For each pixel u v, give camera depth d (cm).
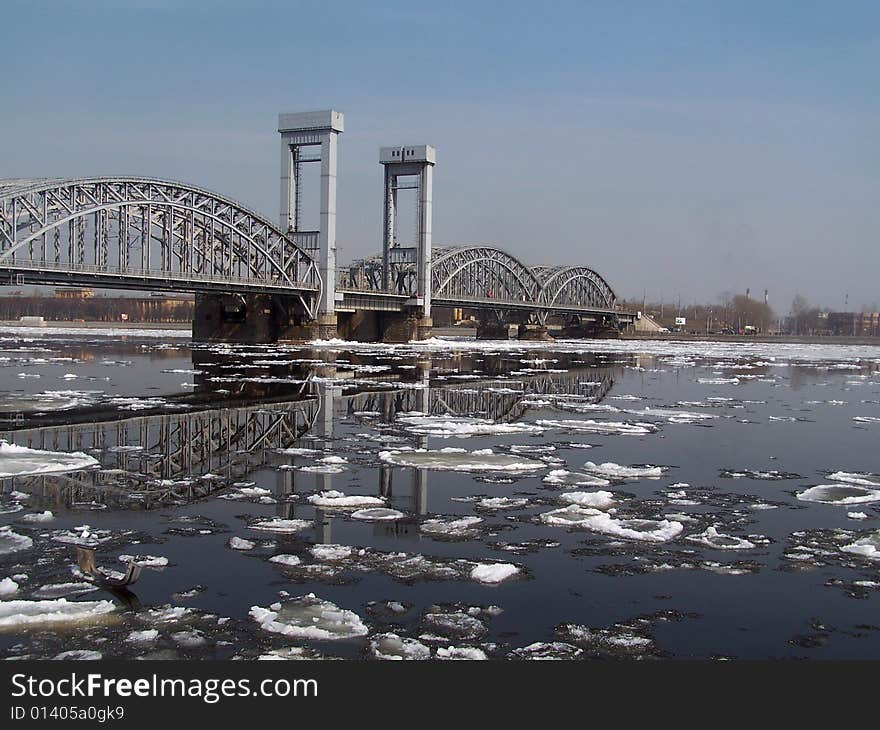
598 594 1409
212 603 1330
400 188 14162
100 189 8969
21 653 1152
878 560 1627
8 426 3156
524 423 3553
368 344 12475
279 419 3472
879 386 6094
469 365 7638
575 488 2241
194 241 10506
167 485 2164
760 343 19412
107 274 8588
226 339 12331
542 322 18238
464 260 16038
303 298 11925
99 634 1208
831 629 1277
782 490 2272
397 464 2508
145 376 5653
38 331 17412
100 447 2717
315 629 1229
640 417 3884
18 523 1778
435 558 1582
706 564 1584
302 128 12225
